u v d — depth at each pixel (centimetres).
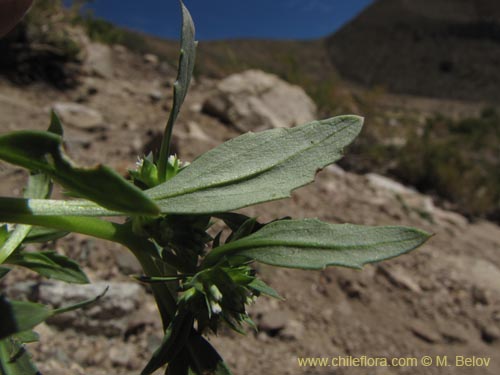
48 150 72
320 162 99
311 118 885
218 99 814
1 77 679
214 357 97
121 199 72
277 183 97
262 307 377
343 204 572
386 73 8638
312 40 9944
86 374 286
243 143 101
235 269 102
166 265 102
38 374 99
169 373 95
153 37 4812
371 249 89
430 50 8956
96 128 594
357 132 101
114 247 369
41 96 675
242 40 9075
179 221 98
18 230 101
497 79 8019
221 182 96
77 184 73
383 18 10069
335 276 432
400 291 438
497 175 1039
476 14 9900
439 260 509
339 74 8869
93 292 319
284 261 91
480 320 422
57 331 306
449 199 827
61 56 750
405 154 899
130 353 307
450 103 6912
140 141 559
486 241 611
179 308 97
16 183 396
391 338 382
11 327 62
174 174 104
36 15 721
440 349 384
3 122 518
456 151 966
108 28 1162
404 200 659
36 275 327
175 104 95
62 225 89
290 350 350
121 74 953
